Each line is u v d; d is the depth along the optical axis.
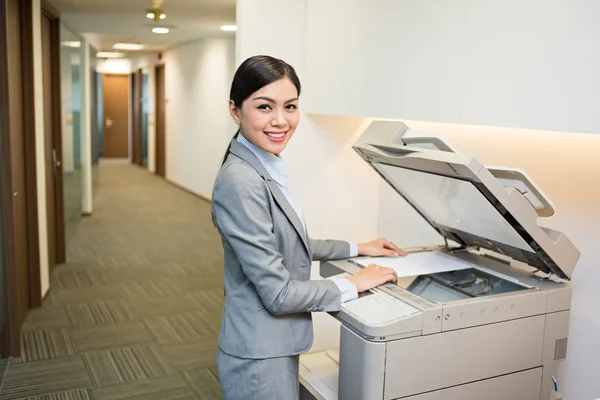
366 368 1.36
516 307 1.51
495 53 1.60
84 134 6.86
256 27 2.52
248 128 1.41
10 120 3.02
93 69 7.98
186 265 5.06
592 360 1.90
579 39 1.36
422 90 1.89
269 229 1.38
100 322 3.67
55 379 2.88
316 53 2.52
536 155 2.04
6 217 3.01
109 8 4.64
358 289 1.51
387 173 1.75
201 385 2.85
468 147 2.34
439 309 1.41
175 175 9.77
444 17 1.79
